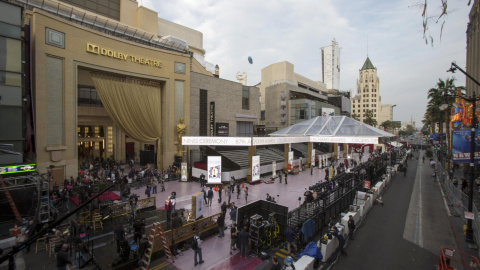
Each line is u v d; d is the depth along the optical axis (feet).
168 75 113.39
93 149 134.00
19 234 44.19
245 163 108.47
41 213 50.39
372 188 78.33
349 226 49.11
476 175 107.76
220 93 140.15
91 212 48.52
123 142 136.46
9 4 61.21
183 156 105.60
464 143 63.87
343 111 301.63
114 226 49.98
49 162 76.79
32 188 54.54
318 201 54.95
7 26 60.75
